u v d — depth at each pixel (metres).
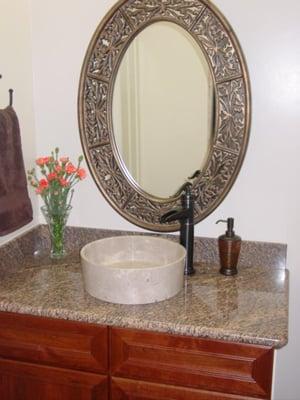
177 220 1.65
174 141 1.76
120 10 1.71
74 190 1.90
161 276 1.41
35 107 1.89
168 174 1.79
